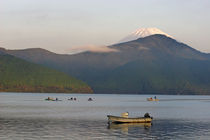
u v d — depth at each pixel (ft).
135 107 650.84
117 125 316.60
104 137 248.73
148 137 251.39
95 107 622.54
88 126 305.94
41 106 616.39
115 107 636.07
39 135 250.37
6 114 420.36
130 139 242.58
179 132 276.62
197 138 248.32
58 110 511.40
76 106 646.74
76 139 238.07
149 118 344.49
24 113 439.63
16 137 240.94
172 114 467.11
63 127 296.30
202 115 451.12
